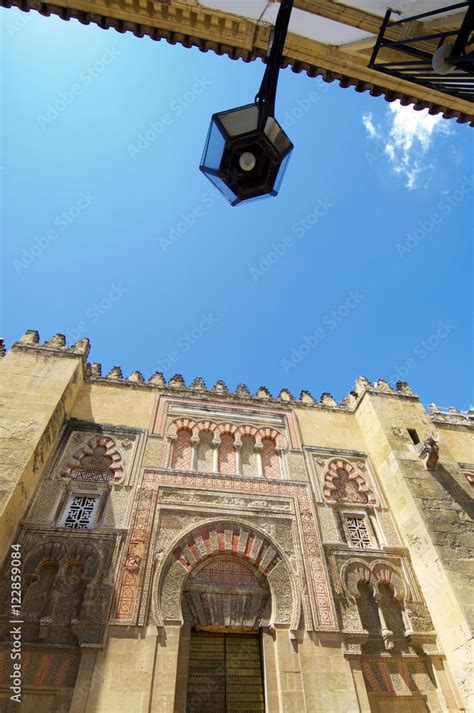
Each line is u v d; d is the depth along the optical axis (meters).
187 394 11.38
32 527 7.68
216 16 6.76
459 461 11.48
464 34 4.08
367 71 7.45
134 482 8.92
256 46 7.15
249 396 11.85
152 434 10.05
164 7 6.66
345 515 9.62
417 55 4.95
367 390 11.93
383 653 7.49
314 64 7.46
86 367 11.01
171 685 6.34
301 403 12.15
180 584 7.57
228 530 8.52
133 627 6.82
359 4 6.16
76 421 9.82
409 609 8.12
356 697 6.73
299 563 8.26
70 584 7.28
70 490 8.64
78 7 6.63
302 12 6.51
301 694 6.65
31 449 7.98
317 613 7.61
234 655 7.27
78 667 6.34
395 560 8.84
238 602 7.67
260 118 3.22
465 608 7.39
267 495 9.34
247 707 6.72
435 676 7.33
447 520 8.83
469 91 4.69
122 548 7.74
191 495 8.95
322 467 10.44
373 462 10.91
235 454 10.29
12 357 9.86
